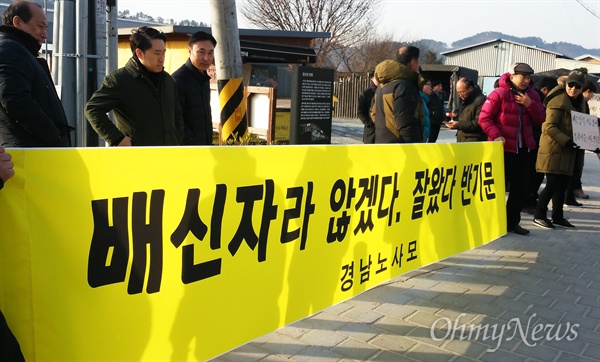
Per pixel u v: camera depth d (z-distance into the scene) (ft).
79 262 7.25
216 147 8.55
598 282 15.93
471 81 22.81
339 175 10.88
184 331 8.43
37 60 11.44
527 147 19.45
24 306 6.88
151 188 7.84
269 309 9.73
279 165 9.59
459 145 14.69
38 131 10.66
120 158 7.51
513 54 157.07
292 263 10.09
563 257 18.10
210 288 8.73
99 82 17.02
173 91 13.24
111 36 17.51
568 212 24.80
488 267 16.83
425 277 15.72
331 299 11.08
